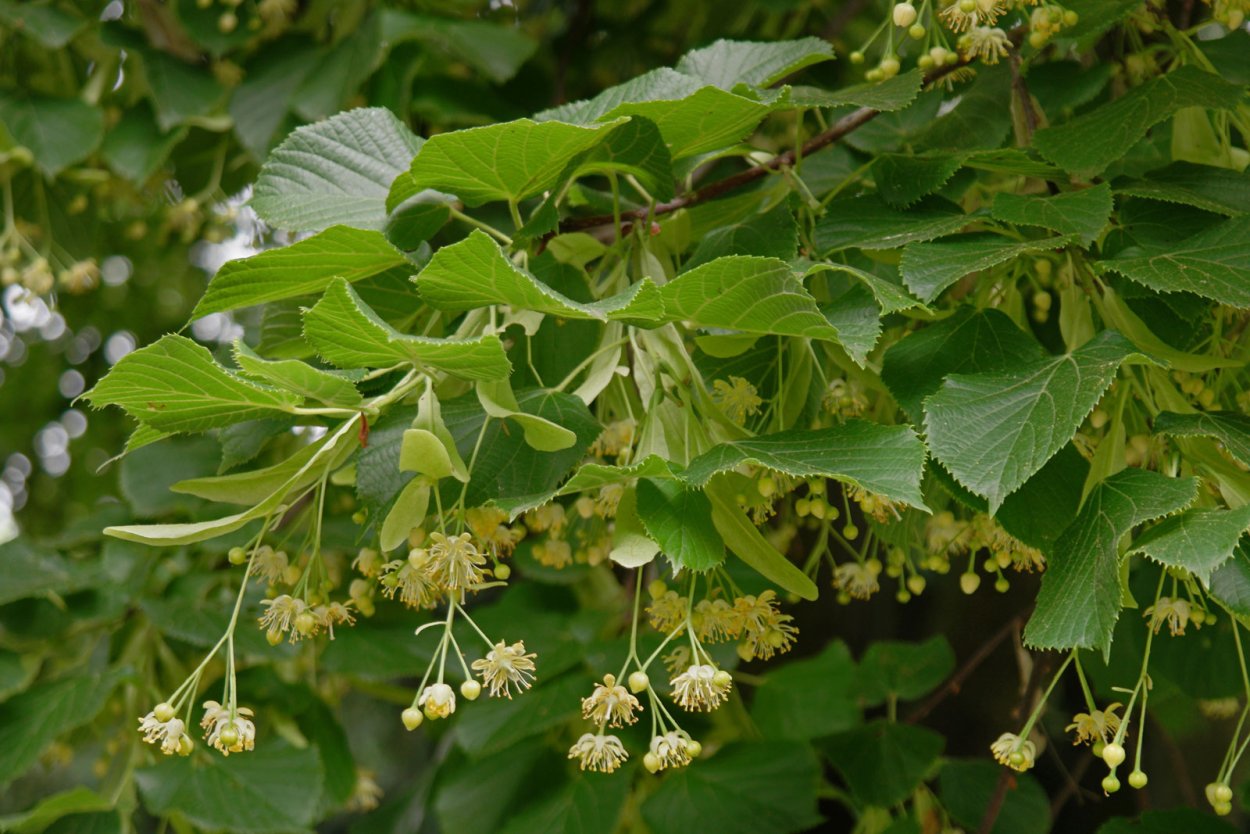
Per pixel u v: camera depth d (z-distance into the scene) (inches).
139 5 62.6
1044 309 50.4
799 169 48.9
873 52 63.7
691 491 44.4
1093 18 48.2
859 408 47.6
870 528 48.7
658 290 43.9
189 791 52.4
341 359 44.2
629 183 49.5
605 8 69.9
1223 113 49.0
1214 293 44.7
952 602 67.2
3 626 53.6
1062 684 60.8
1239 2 48.6
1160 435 45.2
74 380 93.3
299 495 45.8
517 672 44.1
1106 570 43.6
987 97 50.9
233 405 44.4
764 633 45.8
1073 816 61.7
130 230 69.7
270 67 59.2
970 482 43.9
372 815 63.8
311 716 55.2
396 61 58.1
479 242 43.4
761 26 67.6
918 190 47.3
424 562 43.9
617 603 57.2
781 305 44.4
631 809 55.3
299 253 45.3
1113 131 46.9
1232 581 43.9
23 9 59.1
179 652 57.0
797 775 53.4
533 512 47.7
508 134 44.8
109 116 65.9
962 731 63.5
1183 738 68.1
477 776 54.6
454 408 45.5
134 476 55.2
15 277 59.9
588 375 46.2
